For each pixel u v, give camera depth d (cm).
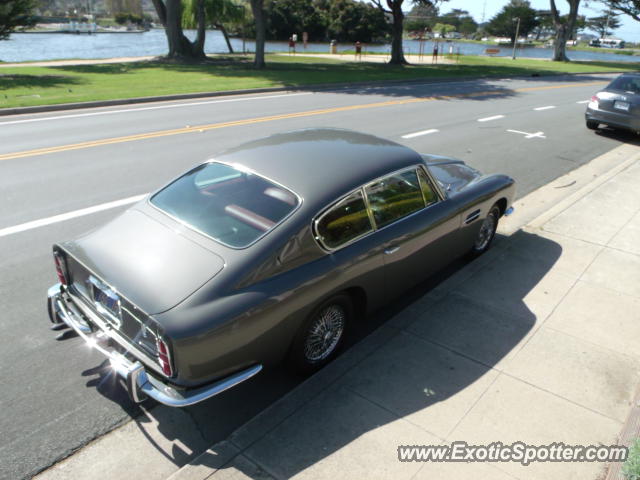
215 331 311
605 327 475
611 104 1312
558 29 5191
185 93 1822
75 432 354
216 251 341
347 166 412
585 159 1111
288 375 418
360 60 4291
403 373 407
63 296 401
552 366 420
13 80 2011
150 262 339
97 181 859
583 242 655
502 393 388
